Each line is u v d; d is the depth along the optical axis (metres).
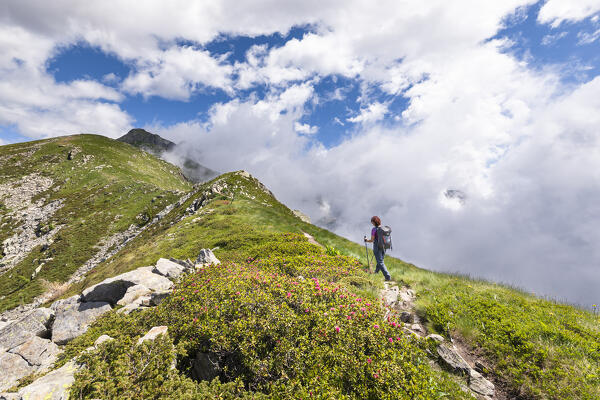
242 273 9.42
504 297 9.26
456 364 6.07
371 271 12.90
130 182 100.50
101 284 11.30
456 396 5.10
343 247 20.72
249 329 5.86
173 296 8.34
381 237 11.61
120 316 8.16
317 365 5.12
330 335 5.79
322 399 4.48
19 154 110.50
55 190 94.94
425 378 5.29
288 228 26.38
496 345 6.51
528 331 6.80
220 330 5.98
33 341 8.38
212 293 7.58
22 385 5.97
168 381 4.63
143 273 12.24
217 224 29.11
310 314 6.46
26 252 68.38
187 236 28.28
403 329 6.91
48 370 6.41
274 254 15.09
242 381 5.07
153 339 5.95
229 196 45.00
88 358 5.25
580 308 9.13
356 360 5.22
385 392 4.80
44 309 10.30
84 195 91.62
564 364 5.75
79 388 4.36
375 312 6.91
